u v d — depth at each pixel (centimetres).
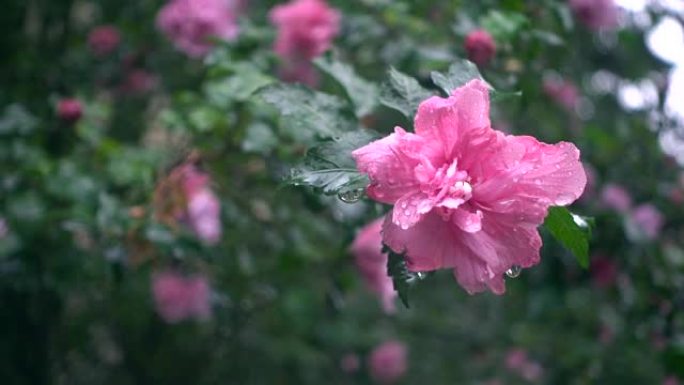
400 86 70
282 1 119
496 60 93
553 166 63
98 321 127
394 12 106
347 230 90
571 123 124
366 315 154
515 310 144
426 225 63
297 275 116
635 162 124
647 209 117
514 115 112
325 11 103
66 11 129
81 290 118
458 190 63
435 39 104
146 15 131
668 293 114
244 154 100
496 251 63
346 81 82
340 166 66
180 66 129
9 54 126
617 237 114
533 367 141
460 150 64
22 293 114
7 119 109
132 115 131
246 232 110
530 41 93
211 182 104
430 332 154
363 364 151
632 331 119
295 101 75
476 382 146
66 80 127
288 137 95
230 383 138
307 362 148
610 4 111
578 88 134
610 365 123
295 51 102
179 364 130
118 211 99
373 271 107
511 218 63
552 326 131
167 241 98
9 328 118
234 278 113
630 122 128
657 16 123
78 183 104
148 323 127
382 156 63
